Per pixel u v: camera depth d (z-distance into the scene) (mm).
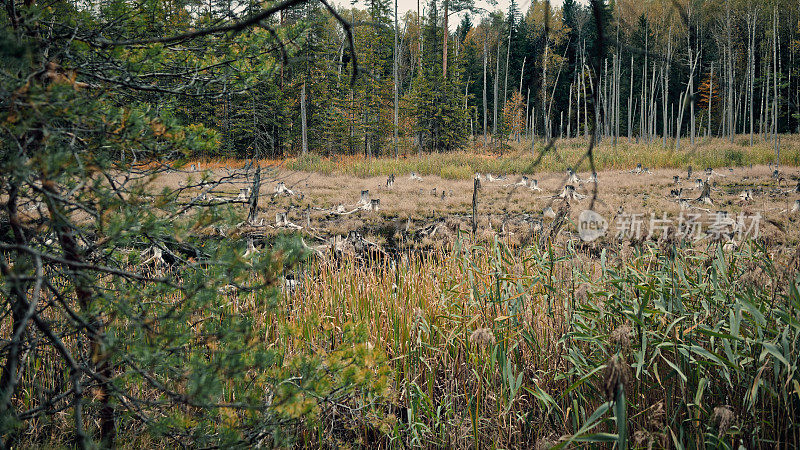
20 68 1627
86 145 1916
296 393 2186
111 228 1749
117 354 2025
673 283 3061
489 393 3463
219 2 2373
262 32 2434
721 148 27266
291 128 29797
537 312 3904
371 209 13609
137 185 1878
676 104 46844
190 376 2020
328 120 31281
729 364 2678
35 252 1507
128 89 2377
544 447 2564
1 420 1809
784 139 34062
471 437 3316
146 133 2002
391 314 4316
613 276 3348
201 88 2510
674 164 23766
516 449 3111
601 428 2961
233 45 2480
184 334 2064
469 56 50094
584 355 3455
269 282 2119
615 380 2121
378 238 10359
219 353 2127
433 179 20875
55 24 2105
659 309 2910
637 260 3777
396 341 3887
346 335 2578
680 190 16266
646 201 14156
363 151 34500
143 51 2301
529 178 18797
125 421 2578
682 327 2926
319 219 12641
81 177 1709
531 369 3652
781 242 6070
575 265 3787
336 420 3404
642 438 2350
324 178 20344
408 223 11484
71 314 1870
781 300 2910
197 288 2004
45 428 2801
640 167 21484
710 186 17359
